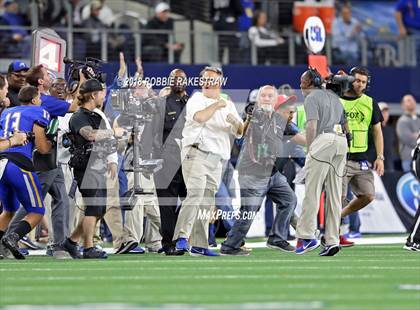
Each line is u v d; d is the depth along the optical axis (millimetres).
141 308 23938
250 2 71125
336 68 68188
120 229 42031
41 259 38781
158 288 28172
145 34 66500
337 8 73750
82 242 42844
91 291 27484
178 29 69375
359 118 44781
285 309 23672
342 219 45844
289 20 71938
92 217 38812
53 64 43719
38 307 24203
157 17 67500
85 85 38500
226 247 40344
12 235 37656
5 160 37375
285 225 42594
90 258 38969
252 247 45438
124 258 39156
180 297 26172
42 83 38844
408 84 70188
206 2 69312
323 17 71500
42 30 43094
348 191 49125
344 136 38500
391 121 69938
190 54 67250
